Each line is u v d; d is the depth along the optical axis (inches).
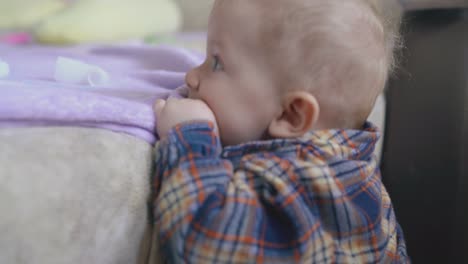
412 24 41.4
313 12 23.6
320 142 23.6
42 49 46.4
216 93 24.9
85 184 18.0
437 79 38.8
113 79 33.7
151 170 21.8
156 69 39.9
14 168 16.2
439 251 36.1
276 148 23.4
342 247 22.7
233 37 24.5
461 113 36.9
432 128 38.0
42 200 16.4
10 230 15.4
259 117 24.5
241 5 24.6
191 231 19.6
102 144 19.8
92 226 18.2
